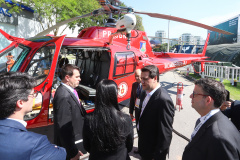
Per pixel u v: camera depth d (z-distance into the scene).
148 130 1.98
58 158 1.00
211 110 1.28
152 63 5.02
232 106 1.92
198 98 1.31
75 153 1.96
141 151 2.10
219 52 15.12
